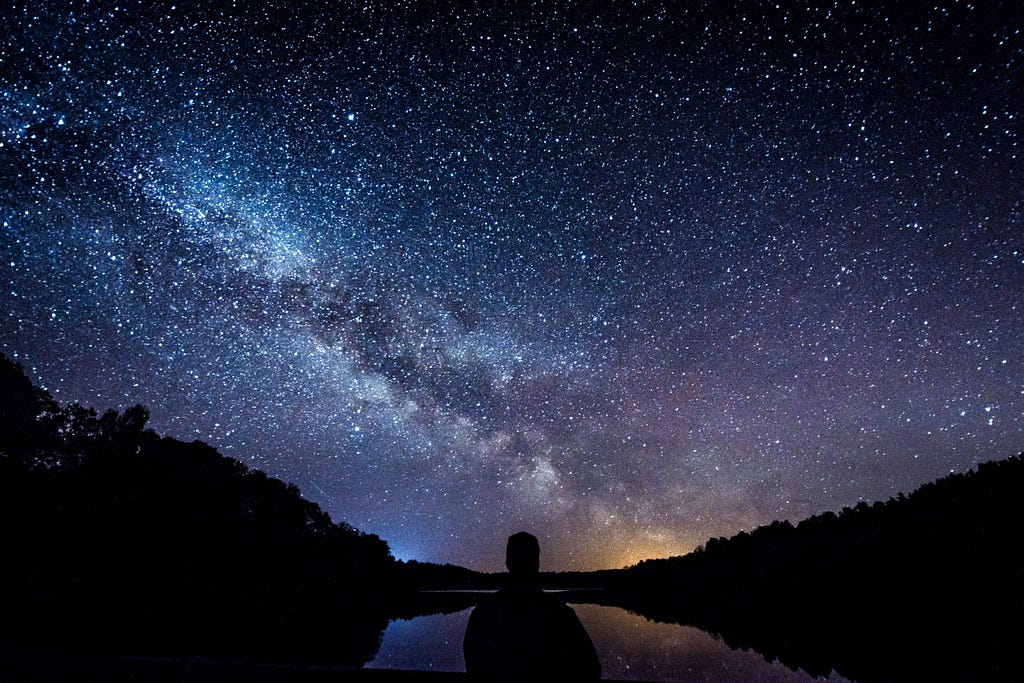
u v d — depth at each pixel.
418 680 2.28
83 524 30.77
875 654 18.64
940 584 32.81
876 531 46.84
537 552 2.25
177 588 35.69
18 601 22.98
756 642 23.73
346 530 77.12
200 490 42.78
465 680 2.25
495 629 2.05
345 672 2.36
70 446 32.16
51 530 29.08
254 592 43.03
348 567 67.00
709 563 70.75
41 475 29.45
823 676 16.14
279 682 2.37
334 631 28.55
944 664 16.05
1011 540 33.62
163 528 36.44
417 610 48.88
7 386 28.69
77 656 2.55
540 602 2.12
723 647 22.77
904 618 27.22
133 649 16.42
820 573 46.91
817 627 27.66
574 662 1.99
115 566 31.92
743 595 50.41
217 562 40.81
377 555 83.69
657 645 24.00
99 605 26.11
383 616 41.25
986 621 22.83
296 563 53.69
